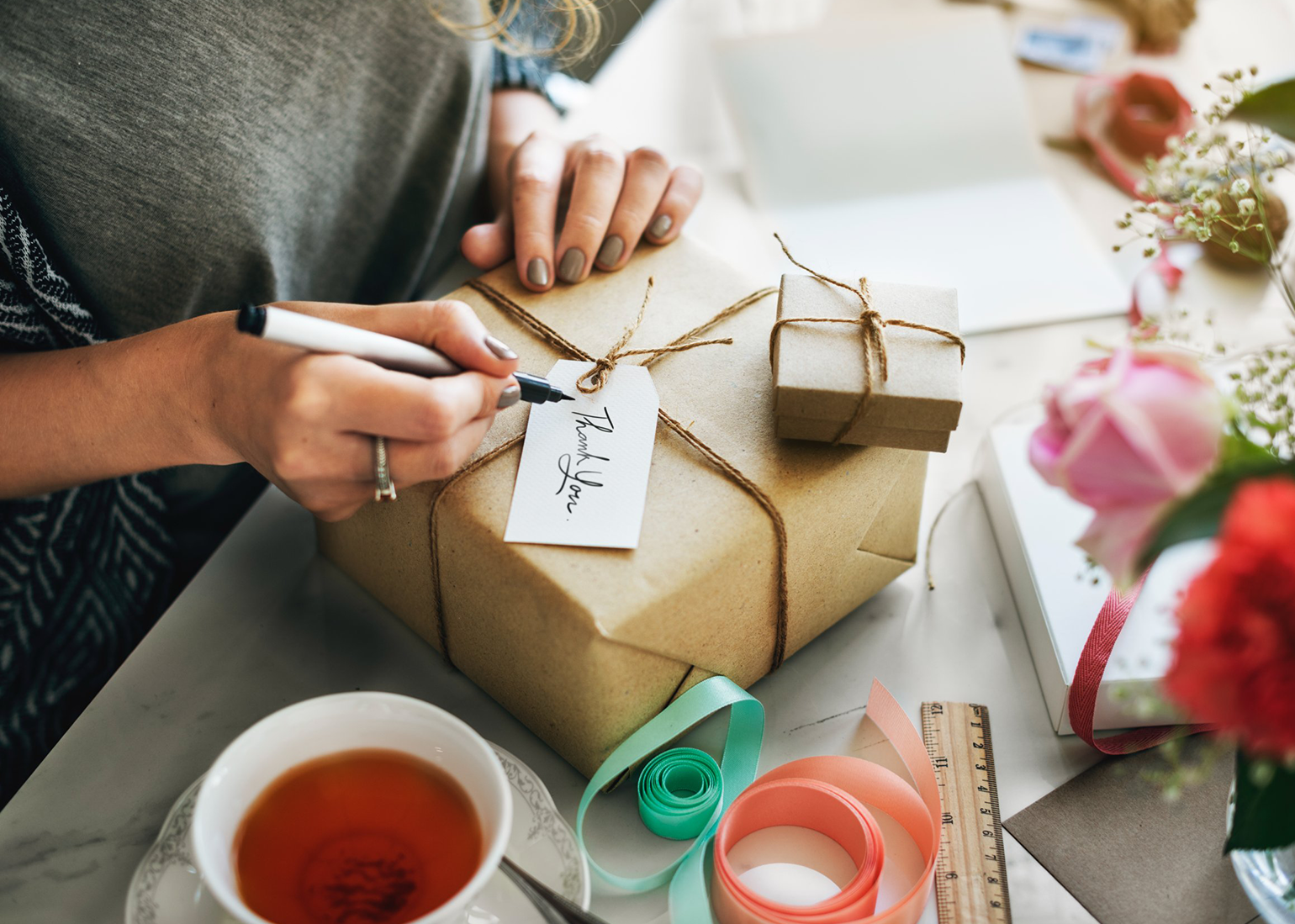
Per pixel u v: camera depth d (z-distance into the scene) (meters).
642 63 1.20
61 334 0.73
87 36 0.68
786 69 1.08
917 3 1.25
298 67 0.78
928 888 0.54
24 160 0.68
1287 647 0.33
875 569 0.69
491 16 0.84
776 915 0.51
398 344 0.55
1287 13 1.21
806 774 0.60
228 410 0.58
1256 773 0.40
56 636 0.75
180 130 0.73
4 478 0.66
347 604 0.72
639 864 0.58
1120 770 0.62
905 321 0.62
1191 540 0.38
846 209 1.01
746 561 0.58
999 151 1.05
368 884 0.49
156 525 0.82
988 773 0.62
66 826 0.60
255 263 0.81
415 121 0.90
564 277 0.73
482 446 0.62
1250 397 0.54
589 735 0.58
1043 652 0.66
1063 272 0.94
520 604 0.56
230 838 0.48
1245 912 0.54
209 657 0.69
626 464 0.60
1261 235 0.87
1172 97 1.03
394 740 0.52
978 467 0.80
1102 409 0.37
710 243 0.97
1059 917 0.55
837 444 0.62
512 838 0.54
